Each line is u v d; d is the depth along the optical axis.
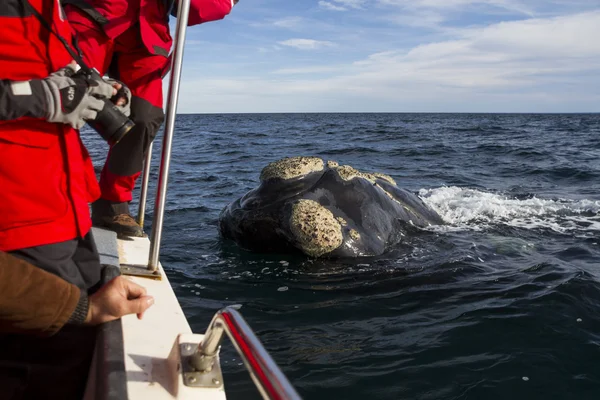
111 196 3.34
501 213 8.68
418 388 3.58
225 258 6.30
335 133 34.88
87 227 2.04
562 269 5.93
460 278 5.65
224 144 24.02
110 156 3.18
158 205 2.67
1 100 1.66
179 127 46.91
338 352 4.05
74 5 2.79
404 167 15.73
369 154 19.39
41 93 1.74
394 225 6.95
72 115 1.80
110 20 2.83
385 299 5.10
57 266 1.93
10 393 1.90
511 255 6.52
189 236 7.25
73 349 2.06
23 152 1.80
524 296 5.11
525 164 16.67
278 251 6.45
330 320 4.64
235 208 6.93
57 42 1.89
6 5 1.76
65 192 1.92
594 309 4.83
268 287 5.40
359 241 6.31
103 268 2.43
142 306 1.94
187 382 1.78
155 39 2.96
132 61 3.04
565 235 7.52
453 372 3.77
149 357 1.97
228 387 3.49
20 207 1.82
